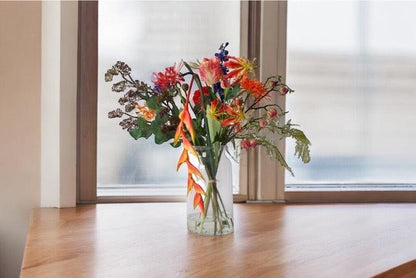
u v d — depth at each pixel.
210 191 1.32
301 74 1.84
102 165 1.75
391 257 1.18
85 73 1.68
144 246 1.22
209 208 1.33
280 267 1.09
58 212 1.57
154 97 1.27
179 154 1.80
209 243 1.26
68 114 1.61
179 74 1.28
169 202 1.76
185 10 1.77
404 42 1.92
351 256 1.18
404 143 1.94
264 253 1.19
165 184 1.80
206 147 1.30
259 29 1.79
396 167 1.94
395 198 1.90
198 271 1.05
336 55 1.87
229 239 1.31
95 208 1.64
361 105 1.90
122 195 1.75
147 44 1.75
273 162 1.80
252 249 1.22
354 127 1.90
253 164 1.81
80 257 1.13
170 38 1.76
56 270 1.04
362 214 1.65
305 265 1.10
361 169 1.92
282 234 1.37
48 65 1.61
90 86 1.68
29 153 1.63
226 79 1.25
